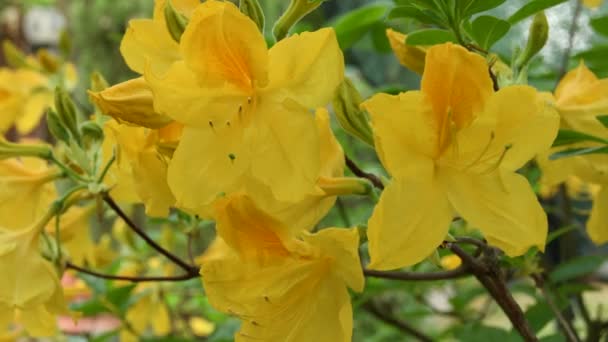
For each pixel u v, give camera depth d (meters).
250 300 0.35
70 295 0.57
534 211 0.34
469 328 0.48
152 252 0.63
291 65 0.33
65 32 0.65
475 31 0.39
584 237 0.64
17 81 0.68
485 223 0.34
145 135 0.38
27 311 0.43
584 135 0.38
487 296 0.59
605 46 0.47
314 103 0.33
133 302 0.58
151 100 0.35
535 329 0.47
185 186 0.33
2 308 0.42
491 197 0.34
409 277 0.40
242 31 0.33
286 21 0.37
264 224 0.34
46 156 0.44
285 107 0.33
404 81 0.88
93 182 0.43
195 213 0.35
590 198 0.60
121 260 0.63
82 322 0.71
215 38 0.34
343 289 0.35
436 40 0.40
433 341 0.57
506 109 0.34
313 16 0.72
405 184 0.33
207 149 0.34
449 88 0.33
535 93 0.34
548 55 0.57
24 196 0.44
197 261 0.53
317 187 0.35
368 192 0.35
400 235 0.32
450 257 0.53
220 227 0.34
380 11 0.55
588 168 0.41
